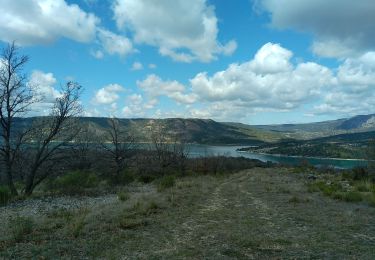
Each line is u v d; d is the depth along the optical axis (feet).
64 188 100.37
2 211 63.98
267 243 36.94
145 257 32.37
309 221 47.83
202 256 32.73
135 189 101.40
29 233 41.11
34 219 51.16
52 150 97.81
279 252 33.96
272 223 46.93
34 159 97.14
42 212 62.23
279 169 190.39
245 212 55.31
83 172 114.11
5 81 88.33
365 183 92.73
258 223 46.96
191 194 76.54
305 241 37.68
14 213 61.46
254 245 36.32
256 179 121.90
